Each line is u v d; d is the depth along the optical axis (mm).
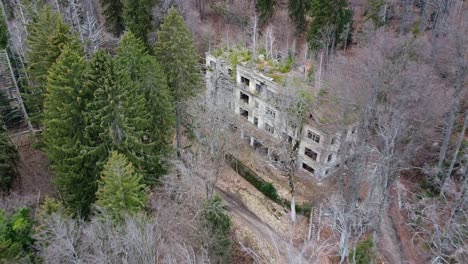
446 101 35250
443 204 32938
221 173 44250
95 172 31188
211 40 56594
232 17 60562
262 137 44531
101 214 26625
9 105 45688
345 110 34438
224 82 45312
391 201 36219
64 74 30656
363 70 35188
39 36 39344
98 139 31703
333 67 40531
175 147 40656
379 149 33531
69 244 22781
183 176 33781
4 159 34656
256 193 42281
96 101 30047
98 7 67312
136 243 22750
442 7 46406
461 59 34562
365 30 48219
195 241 29906
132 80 34938
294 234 37781
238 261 35344
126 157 30047
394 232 33969
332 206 34844
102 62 29500
